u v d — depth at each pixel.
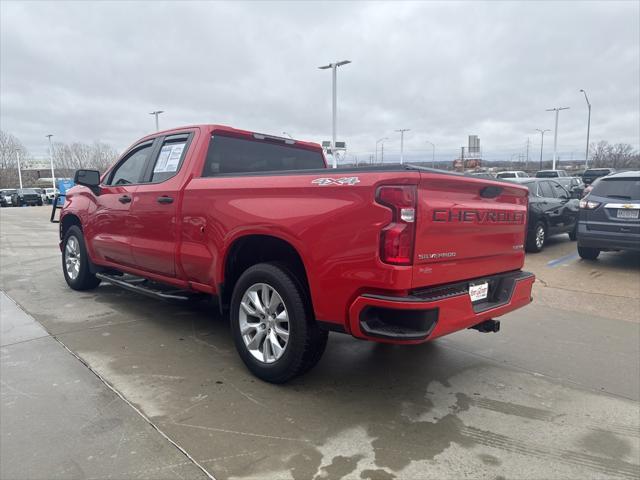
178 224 4.14
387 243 2.71
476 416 3.10
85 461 2.48
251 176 3.53
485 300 3.49
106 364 3.75
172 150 4.53
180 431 2.79
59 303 5.55
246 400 3.21
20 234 14.24
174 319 5.00
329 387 3.47
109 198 5.12
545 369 3.93
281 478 2.39
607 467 2.58
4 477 2.33
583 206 8.39
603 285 7.03
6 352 3.97
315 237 3.01
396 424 2.96
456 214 3.03
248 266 3.88
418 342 2.75
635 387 3.60
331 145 29.09
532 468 2.54
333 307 2.98
